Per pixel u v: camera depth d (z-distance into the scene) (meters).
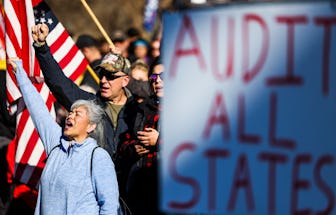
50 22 12.32
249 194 6.19
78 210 9.84
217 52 6.29
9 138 12.80
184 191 6.39
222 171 6.27
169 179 6.43
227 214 6.27
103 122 10.40
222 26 6.27
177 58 6.41
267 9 6.11
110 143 10.84
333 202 5.94
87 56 16.27
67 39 12.39
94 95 11.29
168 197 6.44
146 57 18.45
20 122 12.02
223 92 6.27
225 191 6.28
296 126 6.04
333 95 5.95
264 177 6.14
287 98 6.06
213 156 6.30
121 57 11.24
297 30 6.03
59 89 11.01
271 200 6.12
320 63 5.98
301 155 6.01
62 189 9.89
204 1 7.15
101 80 11.14
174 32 6.41
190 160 6.37
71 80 11.31
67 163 9.96
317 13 5.98
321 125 5.97
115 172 10.02
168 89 6.43
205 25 6.31
